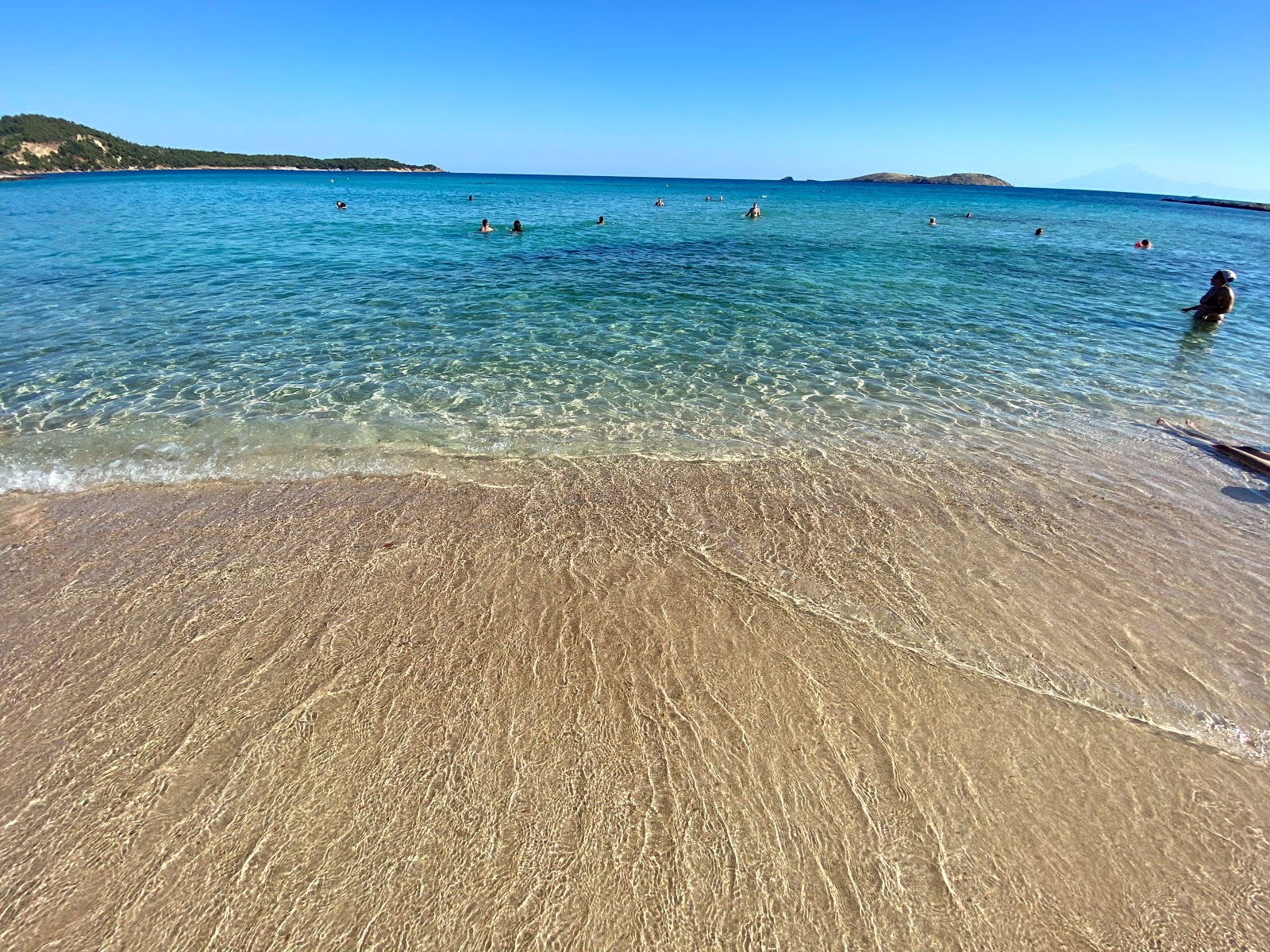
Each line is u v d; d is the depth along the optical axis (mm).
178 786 2924
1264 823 2877
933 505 5566
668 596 4262
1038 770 3104
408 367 8930
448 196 58531
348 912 2445
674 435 6965
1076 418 7656
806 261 20297
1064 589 4465
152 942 2359
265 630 3883
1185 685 3650
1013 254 23844
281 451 6328
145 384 7988
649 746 3164
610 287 15086
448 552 4703
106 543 4770
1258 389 8844
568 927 2408
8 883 2539
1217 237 35594
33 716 3287
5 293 12812
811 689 3539
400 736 3174
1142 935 2453
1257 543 5066
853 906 2514
